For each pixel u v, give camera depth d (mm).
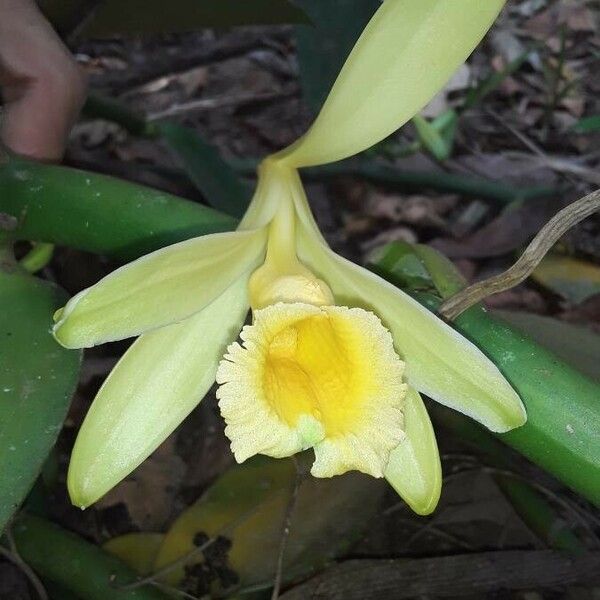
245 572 332
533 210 534
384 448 214
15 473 208
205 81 727
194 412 427
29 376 223
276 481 354
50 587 348
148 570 345
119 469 211
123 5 358
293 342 225
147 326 194
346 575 327
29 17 344
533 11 851
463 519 382
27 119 339
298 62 403
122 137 639
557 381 215
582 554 335
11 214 246
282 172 220
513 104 710
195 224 241
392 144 584
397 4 190
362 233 570
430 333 214
